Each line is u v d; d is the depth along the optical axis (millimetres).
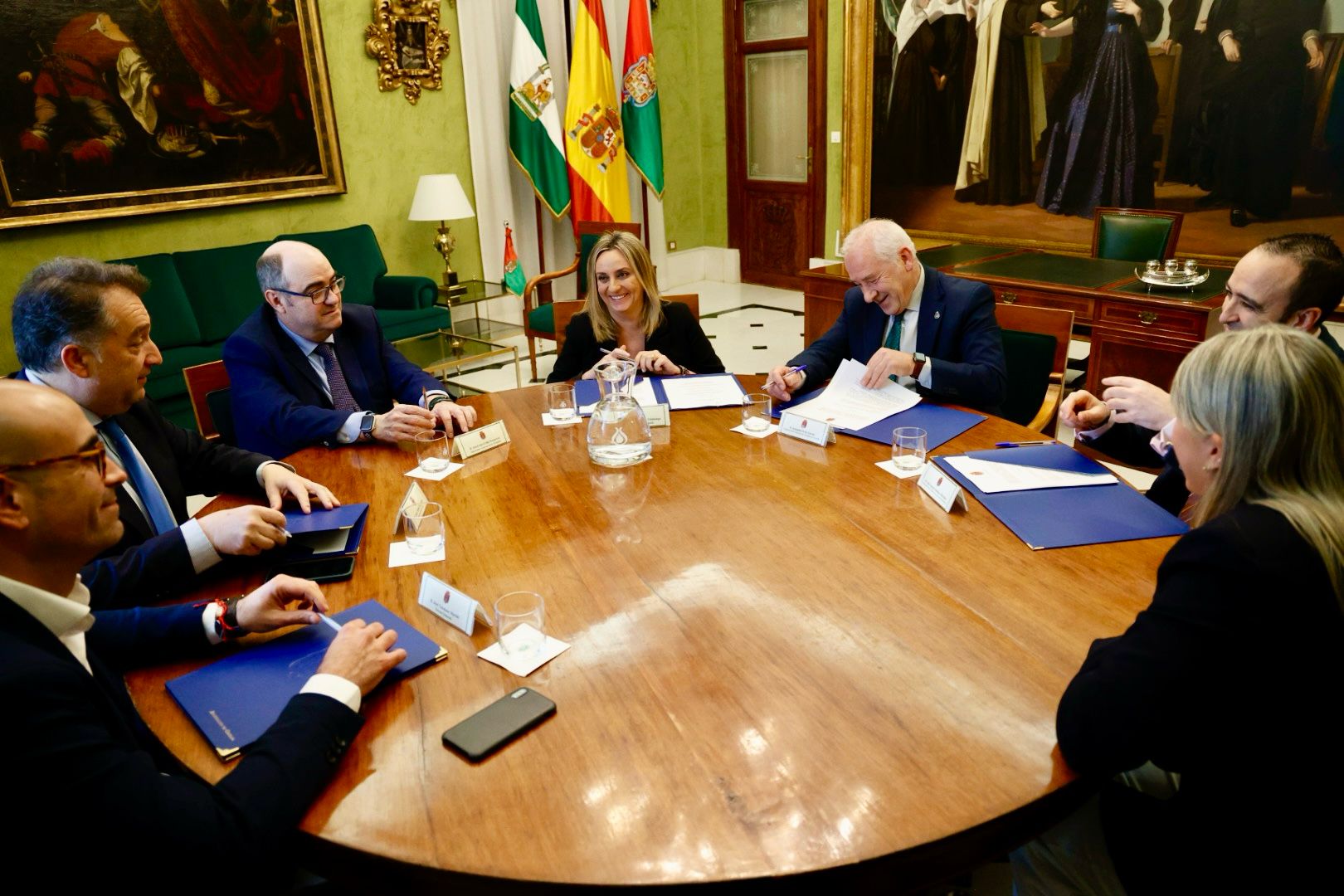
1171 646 981
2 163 4500
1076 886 1251
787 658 1251
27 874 922
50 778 900
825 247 7566
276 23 5320
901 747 1072
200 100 5105
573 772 1054
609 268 2775
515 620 1271
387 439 2184
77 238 4840
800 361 2604
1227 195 5367
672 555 1568
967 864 983
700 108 8039
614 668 1248
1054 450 1945
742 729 1112
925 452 1904
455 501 1848
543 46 6289
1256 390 1034
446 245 6105
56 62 4590
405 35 5902
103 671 1146
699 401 2422
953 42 6277
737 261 8289
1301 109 4988
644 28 6707
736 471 1939
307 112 5551
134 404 1940
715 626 1340
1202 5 5180
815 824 962
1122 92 5617
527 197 6766
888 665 1225
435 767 1072
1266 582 957
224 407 2557
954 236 6695
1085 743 1002
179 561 1503
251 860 944
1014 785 1008
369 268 5723
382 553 1629
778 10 7223
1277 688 975
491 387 5434
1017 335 2758
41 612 1027
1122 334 3727
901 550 1548
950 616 1336
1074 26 5707
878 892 946
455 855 941
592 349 2945
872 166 7023
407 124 6090
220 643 1331
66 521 1011
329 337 2613
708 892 899
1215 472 1108
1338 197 4992
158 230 5117
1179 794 1134
